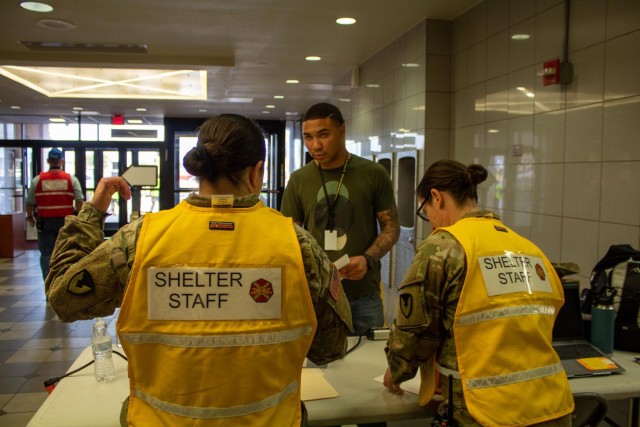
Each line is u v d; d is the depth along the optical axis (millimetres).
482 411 1165
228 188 1012
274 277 930
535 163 3014
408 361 1300
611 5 2432
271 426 923
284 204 2215
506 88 3311
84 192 10844
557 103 2820
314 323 970
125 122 11125
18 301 5402
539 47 2969
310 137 2041
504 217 3352
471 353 1209
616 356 1784
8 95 7582
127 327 903
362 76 5715
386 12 3900
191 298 908
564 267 1808
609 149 2455
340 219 2062
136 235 958
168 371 897
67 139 10875
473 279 1225
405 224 4617
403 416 1397
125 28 4332
